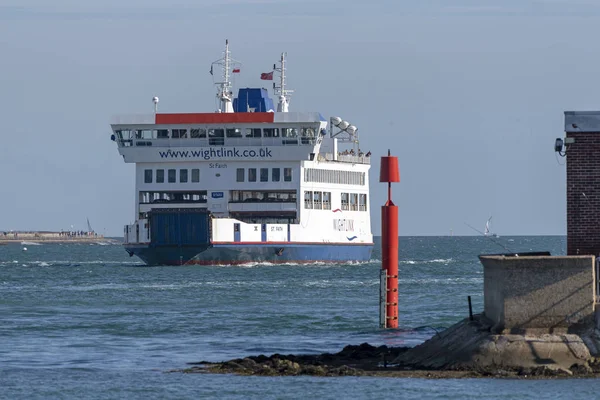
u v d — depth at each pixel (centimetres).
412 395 13112
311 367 14875
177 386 14238
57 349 18038
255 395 13525
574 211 14762
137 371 15538
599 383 13100
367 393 13362
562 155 14938
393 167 19400
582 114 14762
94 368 15875
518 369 13588
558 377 13338
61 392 13988
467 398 12738
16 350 17925
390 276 19988
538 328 13662
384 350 16325
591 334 13562
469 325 14650
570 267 13538
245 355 17100
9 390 14125
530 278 13600
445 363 14425
